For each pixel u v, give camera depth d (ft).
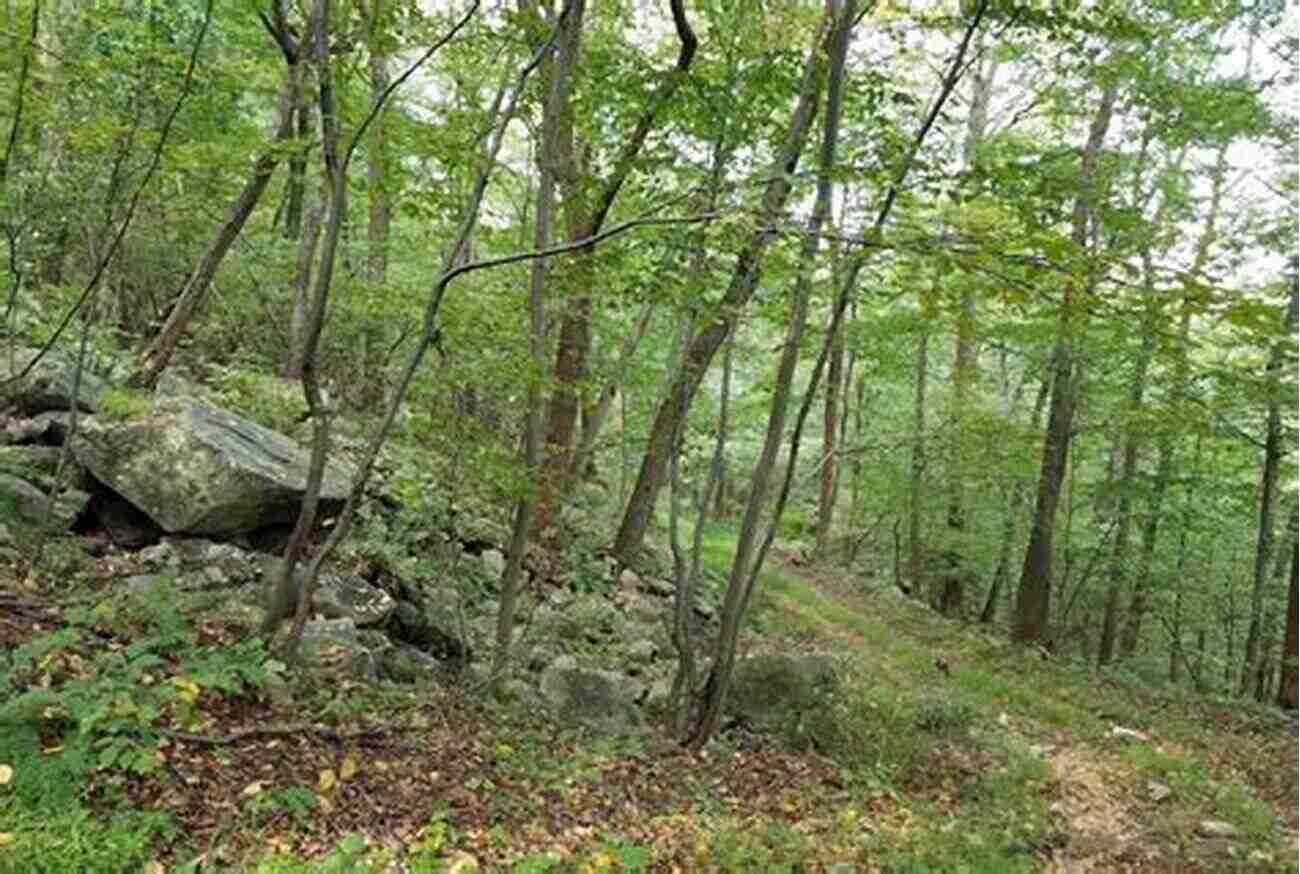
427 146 22.06
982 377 59.16
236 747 16.11
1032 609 50.57
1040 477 50.14
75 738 14.29
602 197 24.89
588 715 24.16
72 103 22.71
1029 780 27.27
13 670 15.17
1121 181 46.16
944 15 24.41
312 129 26.58
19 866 11.61
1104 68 28.55
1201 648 71.77
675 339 31.50
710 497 24.91
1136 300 14.82
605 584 37.55
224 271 38.83
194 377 40.37
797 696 27.58
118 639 18.19
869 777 24.71
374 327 29.63
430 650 25.85
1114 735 33.88
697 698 26.68
